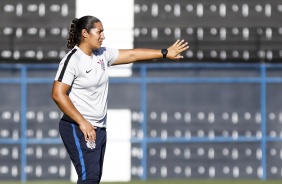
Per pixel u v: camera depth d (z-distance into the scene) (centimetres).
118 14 3875
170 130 3806
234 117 3831
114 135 3781
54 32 3866
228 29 3875
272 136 3822
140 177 3778
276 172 3803
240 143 3806
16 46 3841
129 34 3866
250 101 3831
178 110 3819
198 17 3894
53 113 3803
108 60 1911
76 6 3884
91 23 1827
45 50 3847
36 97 3803
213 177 3800
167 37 3866
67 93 1830
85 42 1831
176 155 3797
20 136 3791
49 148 3788
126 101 3791
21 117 3781
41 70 3809
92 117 1842
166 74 3819
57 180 3775
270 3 3897
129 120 3788
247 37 3872
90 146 1842
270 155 3803
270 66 3838
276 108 3831
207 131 3819
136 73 3803
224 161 3803
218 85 3834
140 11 3884
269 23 3891
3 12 3872
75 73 1809
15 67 3800
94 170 1845
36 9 3881
